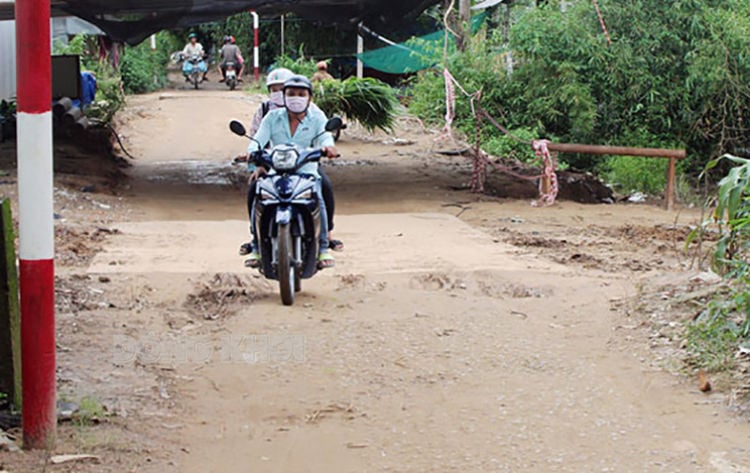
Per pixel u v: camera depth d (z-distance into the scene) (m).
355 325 6.64
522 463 4.52
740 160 5.88
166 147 20.03
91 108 20.73
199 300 7.26
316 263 7.41
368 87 19.42
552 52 18.94
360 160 18.33
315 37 34.22
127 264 8.33
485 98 20.31
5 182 12.70
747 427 4.94
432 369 5.81
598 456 4.60
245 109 25.88
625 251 9.95
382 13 17.20
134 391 5.30
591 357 6.06
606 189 16.03
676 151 14.18
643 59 18.56
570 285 7.81
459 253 9.12
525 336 6.46
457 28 22.23
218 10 15.73
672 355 6.02
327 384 5.54
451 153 19.25
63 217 10.99
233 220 11.52
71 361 5.70
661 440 4.79
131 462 4.39
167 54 40.78
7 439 4.49
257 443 4.73
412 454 4.62
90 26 30.23
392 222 11.27
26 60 4.16
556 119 19.61
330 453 4.63
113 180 15.09
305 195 7.05
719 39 17.95
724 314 6.17
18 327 4.91
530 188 15.38
